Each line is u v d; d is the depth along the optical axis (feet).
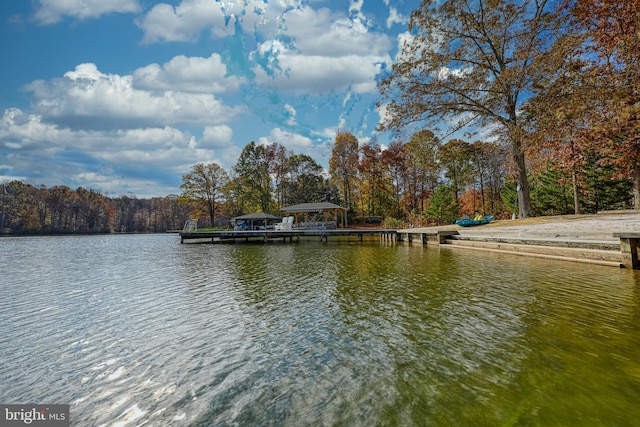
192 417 8.41
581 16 38.60
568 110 32.83
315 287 23.32
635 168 39.09
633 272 22.57
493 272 25.90
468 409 8.08
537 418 7.58
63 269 36.91
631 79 30.91
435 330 13.61
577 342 11.69
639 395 8.35
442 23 53.42
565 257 29.48
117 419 8.52
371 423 7.71
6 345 13.73
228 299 20.63
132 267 37.88
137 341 13.85
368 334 13.55
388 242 70.23
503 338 12.40
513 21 50.78
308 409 8.45
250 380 10.16
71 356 12.53
